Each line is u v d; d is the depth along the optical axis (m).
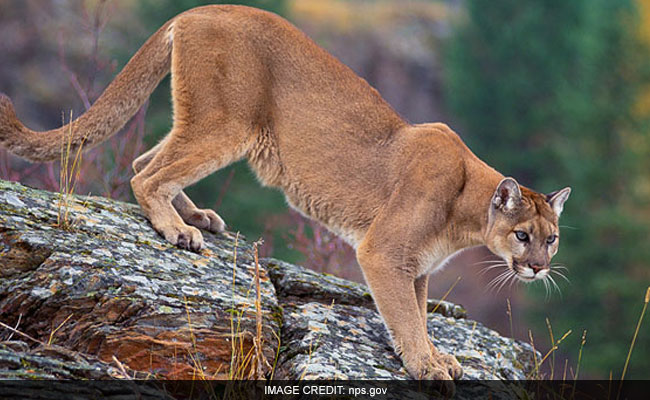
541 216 8.95
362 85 9.78
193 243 9.25
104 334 7.66
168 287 8.27
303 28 55.03
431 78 55.03
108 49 27.86
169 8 29.69
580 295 35.22
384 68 54.84
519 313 38.19
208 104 9.25
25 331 7.69
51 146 9.13
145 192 9.30
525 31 47.53
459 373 8.84
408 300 8.80
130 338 7.68
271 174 9.77
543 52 47.19
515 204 8.89
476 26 49.00
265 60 9.50
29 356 6.99
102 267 8.12
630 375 31.14
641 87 44.06
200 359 7.88
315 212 9.73
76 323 7.74
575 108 42.78
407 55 55.56
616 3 44.12
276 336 8.41
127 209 9.59
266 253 15.41
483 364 9.48
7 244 7.99
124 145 14.59
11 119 8.99
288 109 9.57
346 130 9.52
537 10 47.75
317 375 7.86
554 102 46.56
